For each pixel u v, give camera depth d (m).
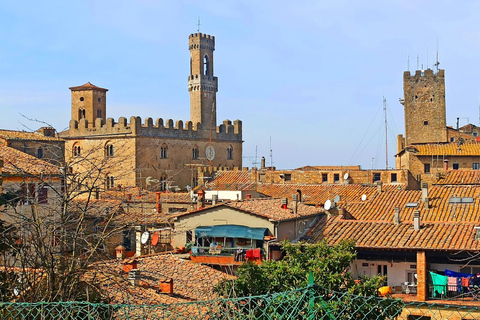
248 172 98.00
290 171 93.38
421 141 124.81
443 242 41.47
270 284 29.53
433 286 40.84
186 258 45.69
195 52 162.62
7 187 34.28
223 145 135.00
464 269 41.66
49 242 22.75
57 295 21.27
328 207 53.44
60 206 25.61
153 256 41.78
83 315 21.52
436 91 124.50
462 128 132.50
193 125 128.50
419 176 105.62
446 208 51.47
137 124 113.88
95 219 26.17
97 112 143.00
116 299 27.66
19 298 21.58
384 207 53.84
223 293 28.47
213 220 49.31
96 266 24.12
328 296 23.11
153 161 116.94
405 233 43.78
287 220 47.78
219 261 45.66
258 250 45.81
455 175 72.31
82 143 119.50
